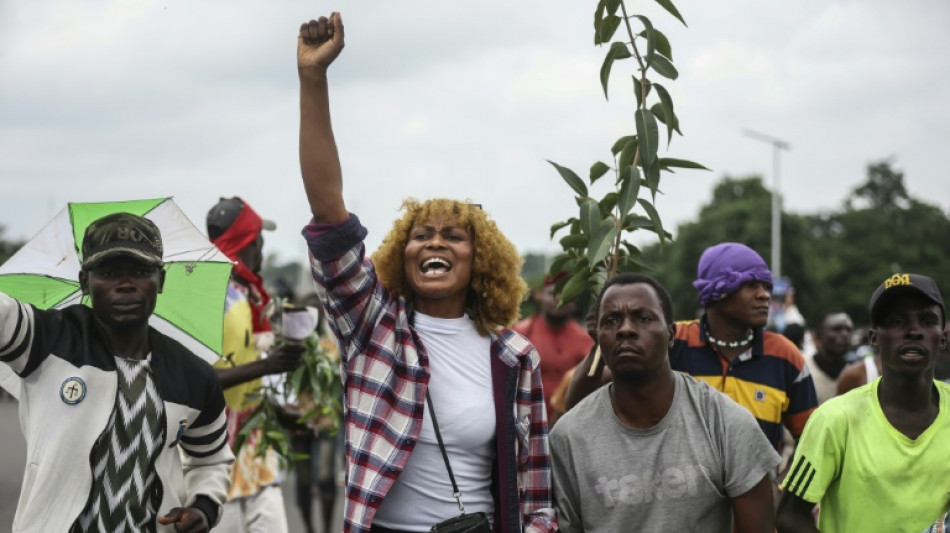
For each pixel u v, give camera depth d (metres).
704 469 4.05
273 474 6.32
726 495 4.12
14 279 4.44
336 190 3.89
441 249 4.13
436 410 3.99
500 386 4.09
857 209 115.88
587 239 5.20
